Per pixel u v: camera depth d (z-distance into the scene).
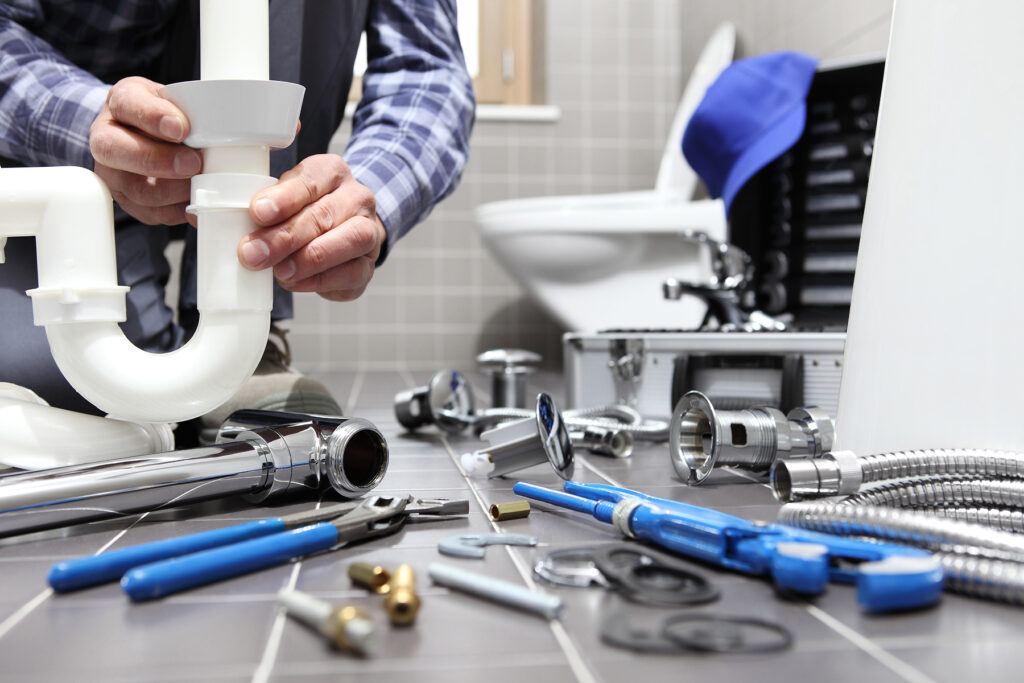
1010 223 0.57
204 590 0.43
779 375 0.90
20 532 0.51
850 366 0.66
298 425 0.63
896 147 0.64
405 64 0.95
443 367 2.82
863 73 1.32
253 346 0.55
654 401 1.02
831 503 0.52
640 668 0.33
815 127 1.36
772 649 0.34
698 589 0.41
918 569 0.39
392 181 0.80
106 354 0.54
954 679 0.32
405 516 0.55
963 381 0.58
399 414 1.05
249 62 0.51
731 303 1.19
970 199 0.59
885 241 0.64
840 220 1.32
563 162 2.85
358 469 0.66
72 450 0.60
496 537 0.51
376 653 0.35
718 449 0.66
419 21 0.96
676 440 0.73
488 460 0.71
